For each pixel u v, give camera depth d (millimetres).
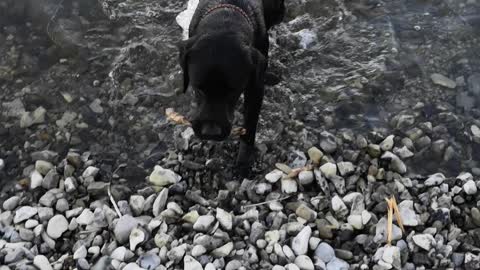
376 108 2305
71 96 2346
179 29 2496
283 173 2082
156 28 2510
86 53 2457
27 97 2340
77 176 2115
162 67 2400
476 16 2551
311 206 2023
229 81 1845
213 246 1911
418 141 2211
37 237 1972
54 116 2293
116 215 1998
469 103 2314
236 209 2021
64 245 1966
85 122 2275
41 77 2400
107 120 2281
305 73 2389
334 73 2393
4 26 2543
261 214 2006
